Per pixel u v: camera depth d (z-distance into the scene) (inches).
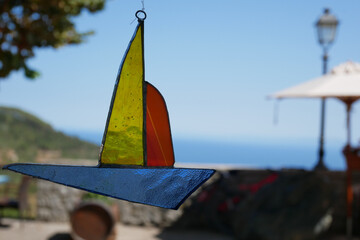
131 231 349.7
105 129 29.2
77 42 218.8
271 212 305.3
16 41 207.2
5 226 343.3
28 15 207.5
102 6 215.5
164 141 30.9
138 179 28.9
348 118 297.1
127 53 29.7
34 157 409.1
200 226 361.1
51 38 211.2
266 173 348.8
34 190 397.1
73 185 27.1
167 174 29.6
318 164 351.3
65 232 333.1
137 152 29.7
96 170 28.2
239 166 353.7
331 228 330.3
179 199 29.1
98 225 276.8
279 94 287.9
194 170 30.0
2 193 369.4
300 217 301.3
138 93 29.8
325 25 334.6
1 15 202.8
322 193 307.7
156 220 362.9
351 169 297.0
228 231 337.7
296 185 306.7
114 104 29.3
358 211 331.3
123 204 369.4
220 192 350.3
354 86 270.4
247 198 318.7
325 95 266.1
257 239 304.3
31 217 373.7
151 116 30.9
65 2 207.0
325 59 340.8
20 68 204.1
